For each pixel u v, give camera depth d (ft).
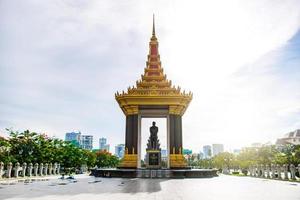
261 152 307.17
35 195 78.54
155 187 103.50
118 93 207.72
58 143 294.05
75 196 76.13
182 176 172.35
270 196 77.56
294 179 156.04
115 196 76.07
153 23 245.04
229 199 70.74
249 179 163.84
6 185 115.55
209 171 182.60
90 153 424.87
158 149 208.95
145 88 209.05
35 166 214.69
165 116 220.23
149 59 233.35
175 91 205.98
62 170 306.76
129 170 175.01
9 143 224.74
